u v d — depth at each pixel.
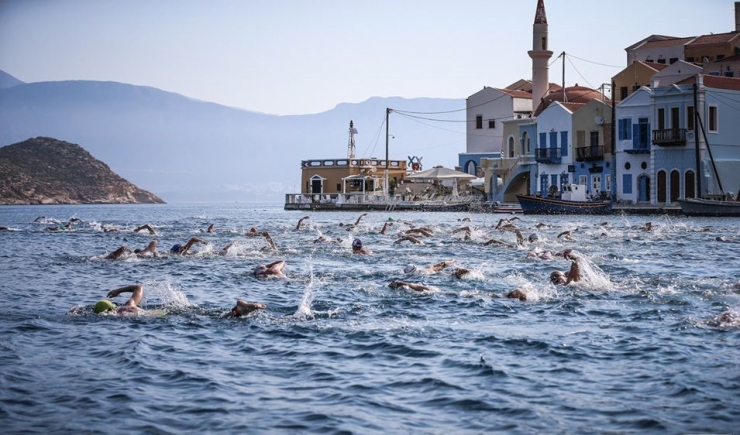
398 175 119.19
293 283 23.72
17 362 14.35
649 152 74.38
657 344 15.33
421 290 21.64
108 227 53.81
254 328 17.09
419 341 15.80
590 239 40.25
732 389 12.43
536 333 16.42
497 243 36.00
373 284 23.22
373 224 60.22
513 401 12.02
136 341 15.86
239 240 42.22
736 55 84.38
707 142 69.06
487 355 14.64
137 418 11.45
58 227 55.34
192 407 11.92
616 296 20.77
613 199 77.25
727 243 37.78
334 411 11.70
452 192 95.75
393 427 11.04
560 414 11.44
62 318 18.36
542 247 35.50
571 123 82.25
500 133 105.25
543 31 94.56
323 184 114.81
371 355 14.78
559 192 79.62
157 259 30.78
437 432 10.84
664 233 44.34
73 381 13.20
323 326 17.20
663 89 72.75
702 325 16.98
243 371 13.79
